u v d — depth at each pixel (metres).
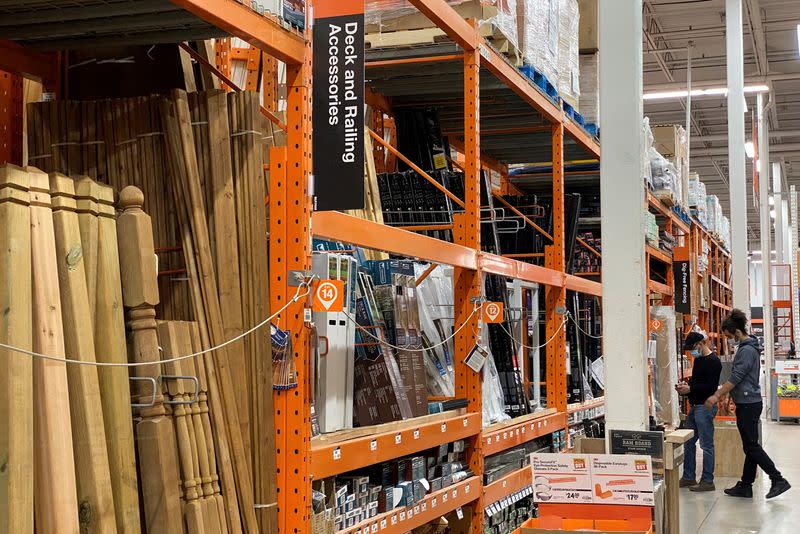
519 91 5.64
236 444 2.88
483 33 4.95
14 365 2.19
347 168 3.28
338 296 2.99
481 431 4.83
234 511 2.83
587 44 7.64
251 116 3.04
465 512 4.79
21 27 2.96
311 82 3.15
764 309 22.16
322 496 3.16
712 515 9.24
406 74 5.45
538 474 4.49
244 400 2.93
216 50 4.97
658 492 4.50
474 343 4.80
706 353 10.80
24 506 2.17
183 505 2.66
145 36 3.03
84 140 3.21
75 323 2.39
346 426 3.60
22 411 2.19
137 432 2.60
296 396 2.99
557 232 6.75
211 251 3.01
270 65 5.17
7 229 2.23
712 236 18.02
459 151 7.46
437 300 5.08
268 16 2.82
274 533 2.94
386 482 3.85
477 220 4.86
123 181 3.15
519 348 6.59
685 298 13.04
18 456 2.17
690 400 10.85
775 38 20.91
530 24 5.85
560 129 6.62
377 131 6.17
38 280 2.30
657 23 19.80
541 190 9.34
